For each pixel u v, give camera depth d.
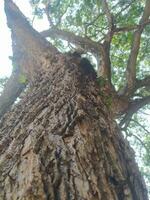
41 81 4.01
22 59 5.43
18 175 2.37
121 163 2.71
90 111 3.11
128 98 7.97
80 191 2.14
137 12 10.03
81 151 2.49
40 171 2.31
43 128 2.79
